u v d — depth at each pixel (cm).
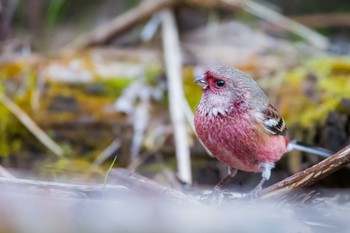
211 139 841
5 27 1398
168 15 1376
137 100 1204
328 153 964
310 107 1156
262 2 1591
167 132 1173
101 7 1656
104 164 1163
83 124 1179
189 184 1013
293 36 1476
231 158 843
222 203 753
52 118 1179
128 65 1279
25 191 704
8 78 1216
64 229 621
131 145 1171
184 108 1141
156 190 753
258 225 689
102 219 639
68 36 1559
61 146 1176
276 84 1202
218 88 834
